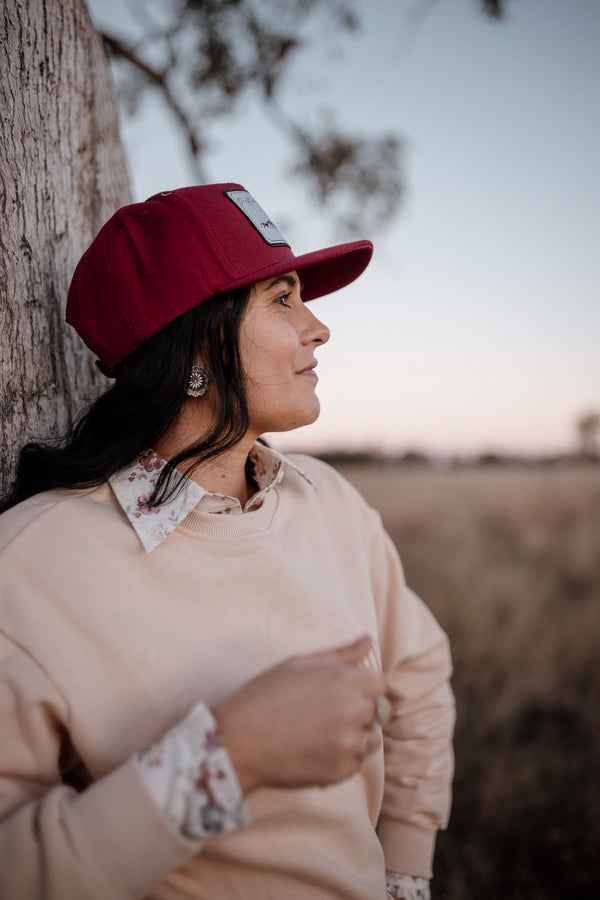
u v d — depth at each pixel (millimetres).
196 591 852
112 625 785
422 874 1163
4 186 1104
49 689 721
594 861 2109
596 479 12344
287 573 921
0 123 1105
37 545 807
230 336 916
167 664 792
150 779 604
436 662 1285
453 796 2494
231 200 957
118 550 839
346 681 649
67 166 1278
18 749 704
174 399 929
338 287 1262
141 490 919
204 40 2717
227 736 622
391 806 1204
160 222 922
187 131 2707
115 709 756
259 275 905
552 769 2643
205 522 907
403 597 1288
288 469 1205
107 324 969
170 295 914
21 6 1163
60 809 621
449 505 9859
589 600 4758
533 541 7020
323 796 844
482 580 5188
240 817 599
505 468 19359
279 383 959
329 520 1158
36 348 1155
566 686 3434
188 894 772
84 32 1374
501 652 3771
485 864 2092
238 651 845
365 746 645
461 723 3059
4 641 738
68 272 1262
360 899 839
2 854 612
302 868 801
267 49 2779
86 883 580
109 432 958
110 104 1529
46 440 1162
